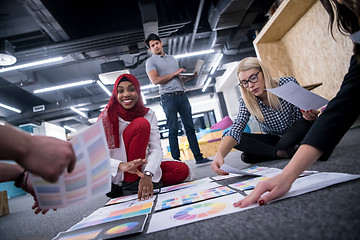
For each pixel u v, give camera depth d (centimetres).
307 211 43
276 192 50
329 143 49
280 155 139
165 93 234
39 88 647
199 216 55
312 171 78
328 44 282
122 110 132
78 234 59
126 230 54
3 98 721
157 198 94
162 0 474
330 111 51
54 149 28
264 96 136
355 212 38
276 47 368
